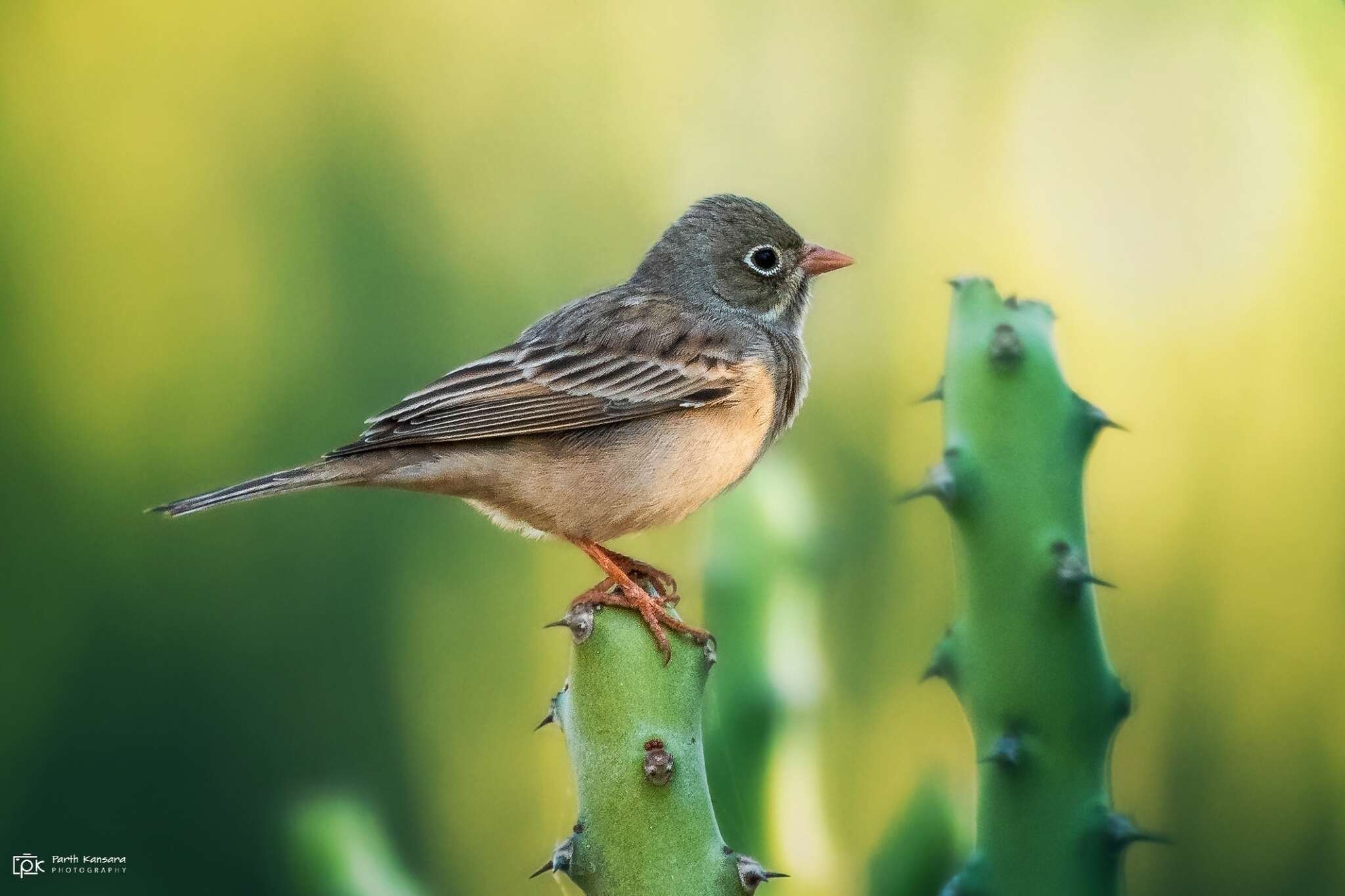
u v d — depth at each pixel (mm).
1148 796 11570
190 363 12961
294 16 13539
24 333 12961
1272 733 11594
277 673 12445
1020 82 13375
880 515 12023
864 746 10938
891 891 7098
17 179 13211
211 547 12578
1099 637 6902
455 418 9266
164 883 11930
